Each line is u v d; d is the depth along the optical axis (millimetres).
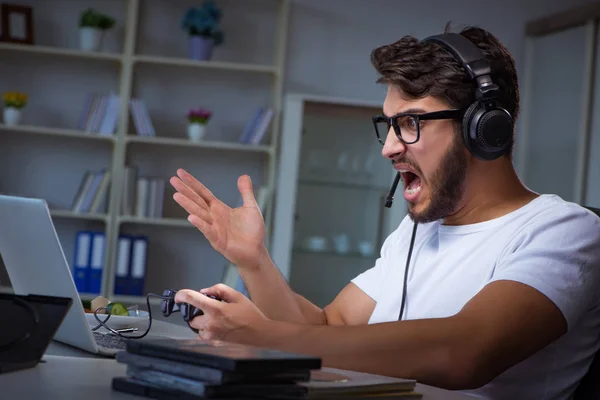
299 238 4898
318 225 4910
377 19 5164
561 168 4789
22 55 4883
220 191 5027
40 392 841
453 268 1459
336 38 5141
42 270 1237
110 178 4727
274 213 4906
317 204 4914
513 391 1341
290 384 827
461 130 1387
